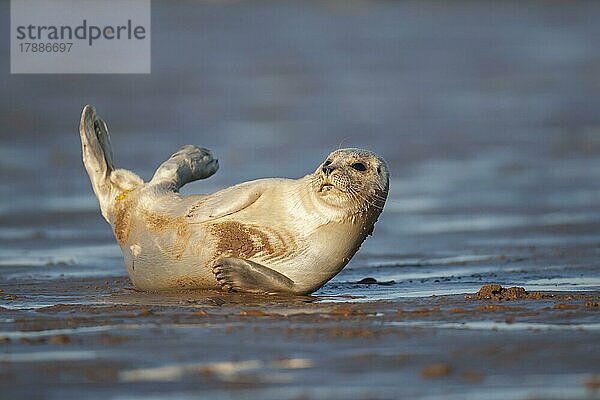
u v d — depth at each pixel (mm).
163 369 25656
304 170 72375
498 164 74562
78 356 26969
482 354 26781
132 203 38000
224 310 33281
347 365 25875
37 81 110875
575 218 56500
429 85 115438
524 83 114688
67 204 61188
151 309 33469
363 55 135875
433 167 73875
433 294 36844
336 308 33281
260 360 26406
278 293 36250
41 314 32812
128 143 83500
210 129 90375
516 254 47375
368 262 46438
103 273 43469
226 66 126812
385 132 88875
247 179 68250
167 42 140125
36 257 47812
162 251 36688
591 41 142125
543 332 29141
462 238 52000
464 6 175125
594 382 24250
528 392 23609
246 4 172750
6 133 86062
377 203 36000
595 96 104875
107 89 108938
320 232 35594
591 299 34438
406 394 23516
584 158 76500
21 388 24297
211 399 23344
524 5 173250
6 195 63656
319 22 161250
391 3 179000
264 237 35812
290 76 121062
